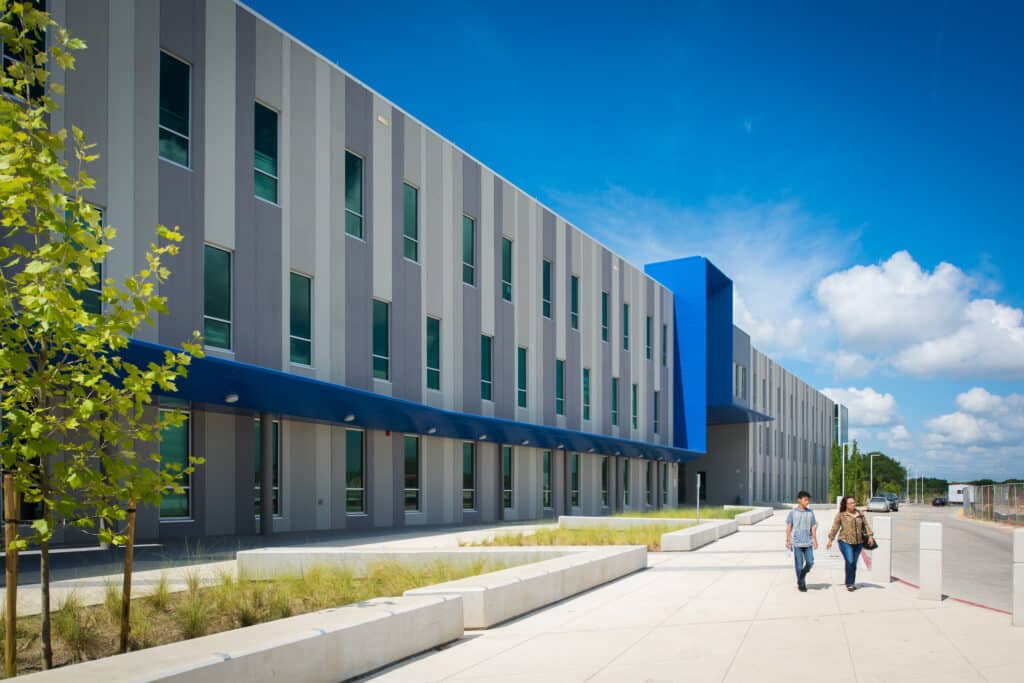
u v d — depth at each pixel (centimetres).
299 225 2170
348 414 2142
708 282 5547
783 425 7962
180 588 1016
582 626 980
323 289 2241
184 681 533
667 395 5041
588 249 4050
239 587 995
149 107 1739
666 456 4800
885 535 1437
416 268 2678
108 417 684
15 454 630
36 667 669
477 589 962
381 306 2517
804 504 1309
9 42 646
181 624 823
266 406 1842
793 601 1188
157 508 1714
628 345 4491
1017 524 4359
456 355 2881
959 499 10431
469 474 2973
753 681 718
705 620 1024
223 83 1950
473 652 834
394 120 2612
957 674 746
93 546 1535
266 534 1959
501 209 3256
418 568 1297
